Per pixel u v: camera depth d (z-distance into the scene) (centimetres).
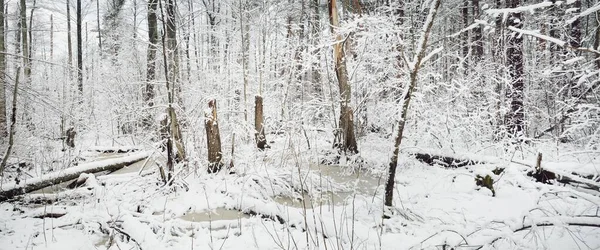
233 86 1126
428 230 409
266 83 1199
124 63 1235
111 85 1240
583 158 634
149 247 365
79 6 1594
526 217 380
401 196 555
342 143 797
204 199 520
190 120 701
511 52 916
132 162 786
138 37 999
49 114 930
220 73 1138
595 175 514
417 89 778
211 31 1189
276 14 1292
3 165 536
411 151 793
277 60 1173
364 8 984
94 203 507
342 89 793
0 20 813
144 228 404
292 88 1139
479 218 445
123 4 1330
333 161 787
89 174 627
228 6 1205
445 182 626
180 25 735
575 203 467
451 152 754
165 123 623
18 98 690
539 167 570
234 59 1173
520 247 343
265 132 930
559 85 994
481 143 805
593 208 439
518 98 877
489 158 674
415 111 772
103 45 1678
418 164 751
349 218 442
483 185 561
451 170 710
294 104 922
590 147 605
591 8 307
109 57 1362
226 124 799
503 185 573
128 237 408
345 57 795
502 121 885
